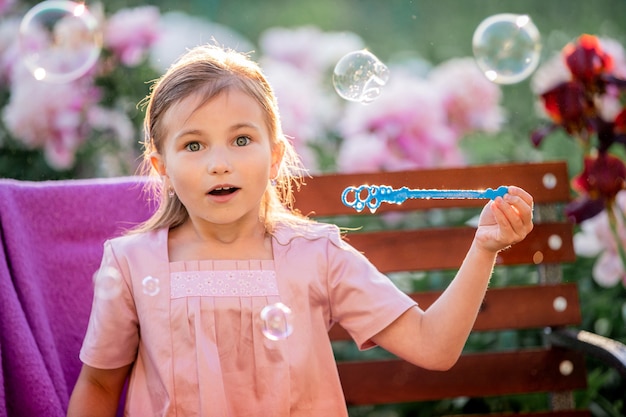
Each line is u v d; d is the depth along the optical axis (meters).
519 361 2.44
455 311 1.84
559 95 2.64
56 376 2.12
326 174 2.42
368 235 2.42
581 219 2.59
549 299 2.45
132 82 3.44
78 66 2.98
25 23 2.94
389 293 1.94
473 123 3.36
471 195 1.78
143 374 1.95
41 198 2.25
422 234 2.43
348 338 2.38
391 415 3.10
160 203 2.17
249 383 1.88
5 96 3.50
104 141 3.44
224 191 1.88
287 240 2.00
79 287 2.24
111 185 2.34
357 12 6.04
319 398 1.92
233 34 4.84
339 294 1.98
